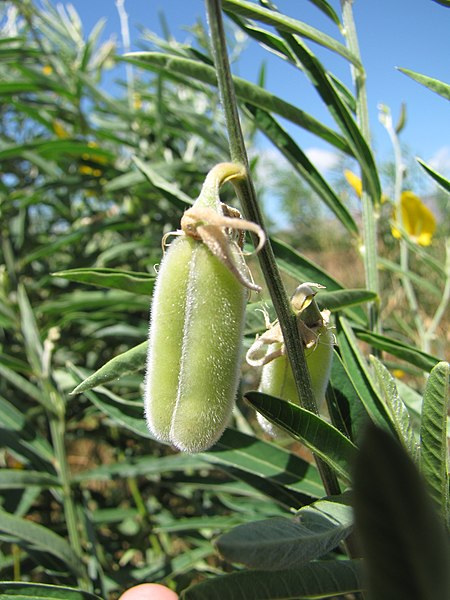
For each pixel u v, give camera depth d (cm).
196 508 25
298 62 12
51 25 32
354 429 10
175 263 7
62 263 32
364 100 13
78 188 28
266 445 12
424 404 7
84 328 29
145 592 11
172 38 27
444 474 7
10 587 9
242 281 7
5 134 39
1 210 29
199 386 7
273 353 9
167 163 24
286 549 6
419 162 12
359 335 12
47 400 18
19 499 20
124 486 27
